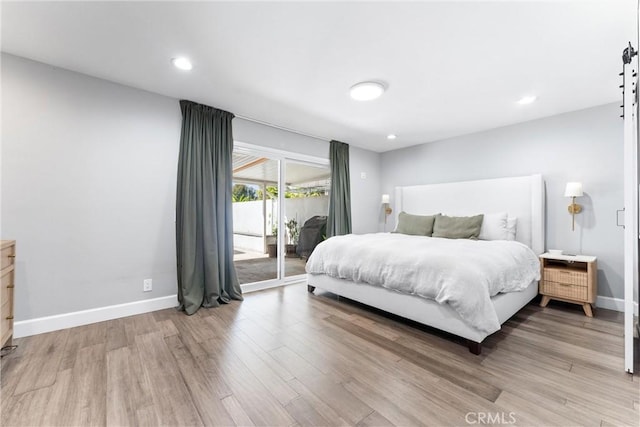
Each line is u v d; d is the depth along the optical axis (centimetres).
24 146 216
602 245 291
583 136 305
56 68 229
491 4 158
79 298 238
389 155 516
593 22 171
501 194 356
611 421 128
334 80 249
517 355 189
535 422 128
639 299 211
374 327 239
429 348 201
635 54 166
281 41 194
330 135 418
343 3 158
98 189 247
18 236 214
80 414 133
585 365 176
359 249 280
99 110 247
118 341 210
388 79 246
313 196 435
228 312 276
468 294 191
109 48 203
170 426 127
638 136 205
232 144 325
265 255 403
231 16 169
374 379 163
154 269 277
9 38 191
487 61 217
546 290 292
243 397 147
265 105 305
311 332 229
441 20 171
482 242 295
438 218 375
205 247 292
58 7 161
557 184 322
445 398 145
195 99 290
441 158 439
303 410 137
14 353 190
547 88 261
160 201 280
